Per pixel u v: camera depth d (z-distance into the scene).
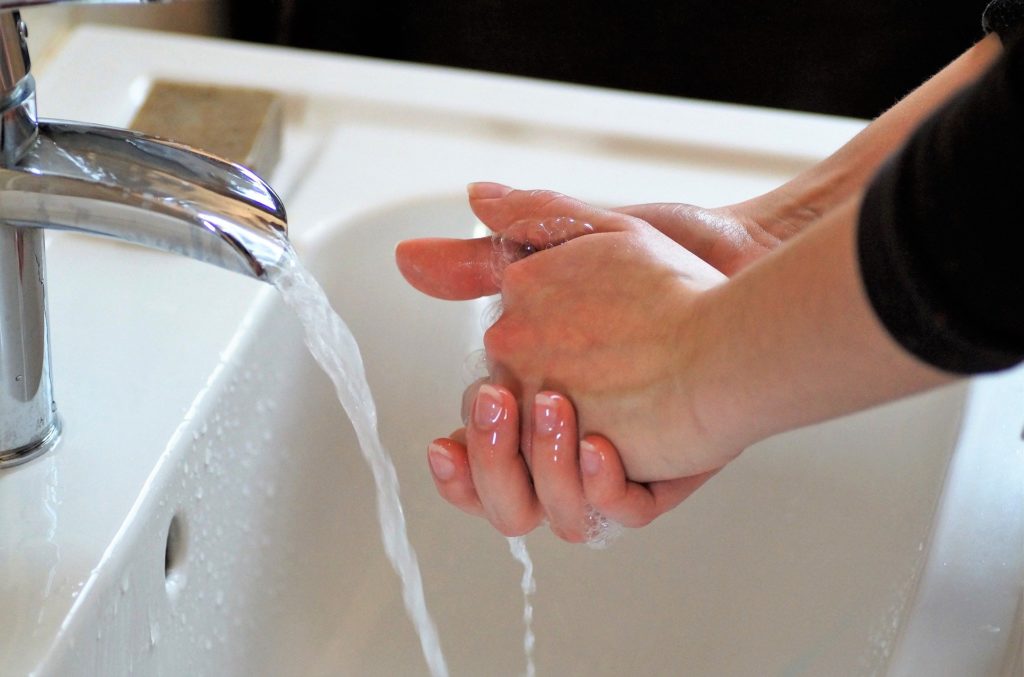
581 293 0.94
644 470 0.94
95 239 1.10
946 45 1.54
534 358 0.95
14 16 0.87
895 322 0.78
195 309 1.05
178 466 0.98
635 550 1.14
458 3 1.61
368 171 1.19
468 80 1.25
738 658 1.09
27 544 0.92
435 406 1.18
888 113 1.05
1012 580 0.95
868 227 0.78
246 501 1.06
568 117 1.23
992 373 0.78
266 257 0.88
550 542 1.15
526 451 0.96
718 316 0.87
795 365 0.83
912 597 0.96
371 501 1.16
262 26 1.67
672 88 1.65
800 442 1.11
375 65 1.26
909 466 1.08
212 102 1.17
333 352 0.92
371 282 1.16
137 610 0.95
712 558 1.12
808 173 1.06
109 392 1.00
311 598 1.12
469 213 1.18
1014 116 0.75
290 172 1.18
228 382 1.02
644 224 0.98
